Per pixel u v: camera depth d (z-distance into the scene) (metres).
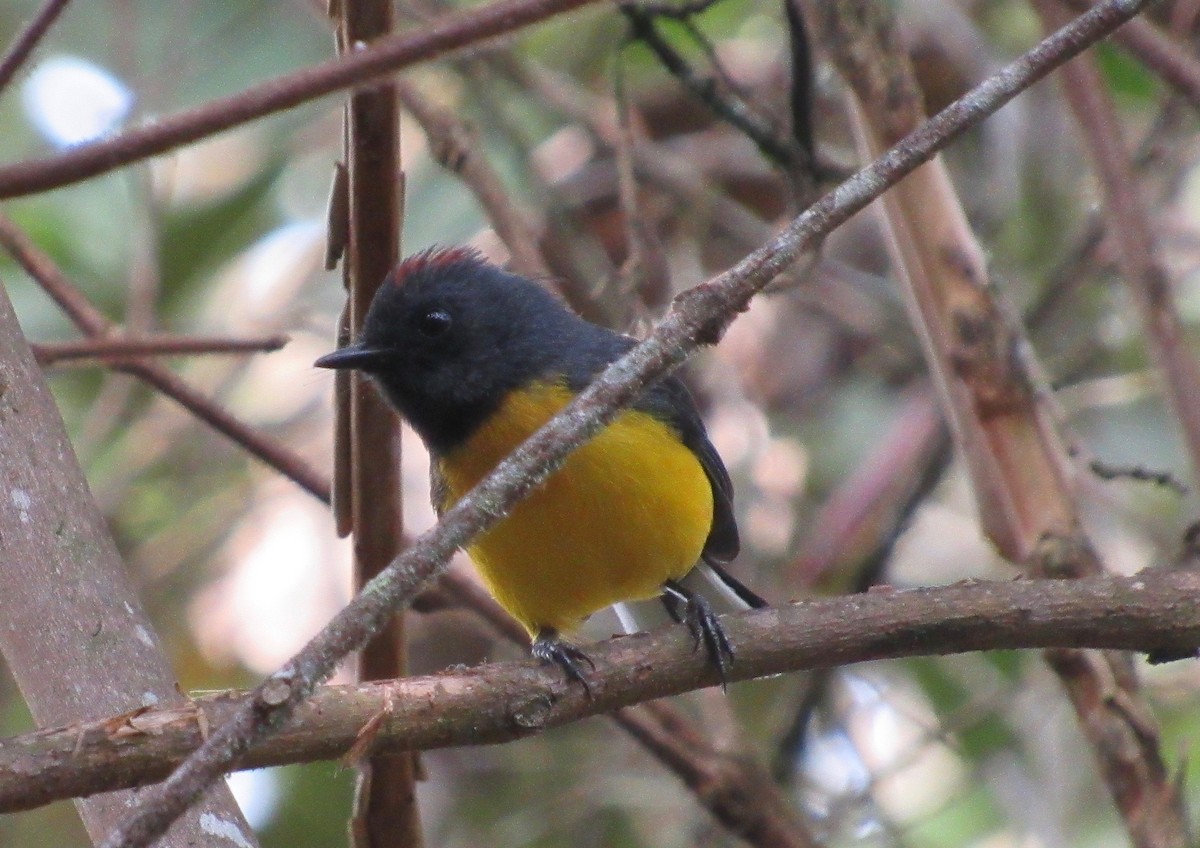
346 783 11.98
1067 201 12.50
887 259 13.55
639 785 11.38
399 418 7.73
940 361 8.23
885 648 6.50
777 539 12.47
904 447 11.75
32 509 5.76
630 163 10.25
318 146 13.23
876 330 12.58
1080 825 11.14
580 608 8.50
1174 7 10.05
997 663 11.88
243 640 12.35
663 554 8.27
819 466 12.77
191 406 8.48
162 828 4.14
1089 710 7.84
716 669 6.47
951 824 11.69
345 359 8.32
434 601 9.35
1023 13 13.33
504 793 12.04
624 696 6.33
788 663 6.50
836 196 5.38
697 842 10.53
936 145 5.43
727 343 13.16
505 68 11.82
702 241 12.92
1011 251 12.49
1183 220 13.36
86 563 5.74
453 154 10.23
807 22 8.68
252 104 4.91
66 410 12.68
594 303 11.22
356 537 7.50
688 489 8.29
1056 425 9.80
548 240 11.59
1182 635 6.49
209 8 12.92
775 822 9.84
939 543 13.12
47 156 4.91
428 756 12.17
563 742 11.88
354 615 4.50
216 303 13.07
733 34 13.83
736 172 13.51
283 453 8.55
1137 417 12.36
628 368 5.12
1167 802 7.68
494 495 4.84
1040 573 7.82
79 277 12.57
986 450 8.05
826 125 12.17
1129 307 12.07
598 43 13.56
